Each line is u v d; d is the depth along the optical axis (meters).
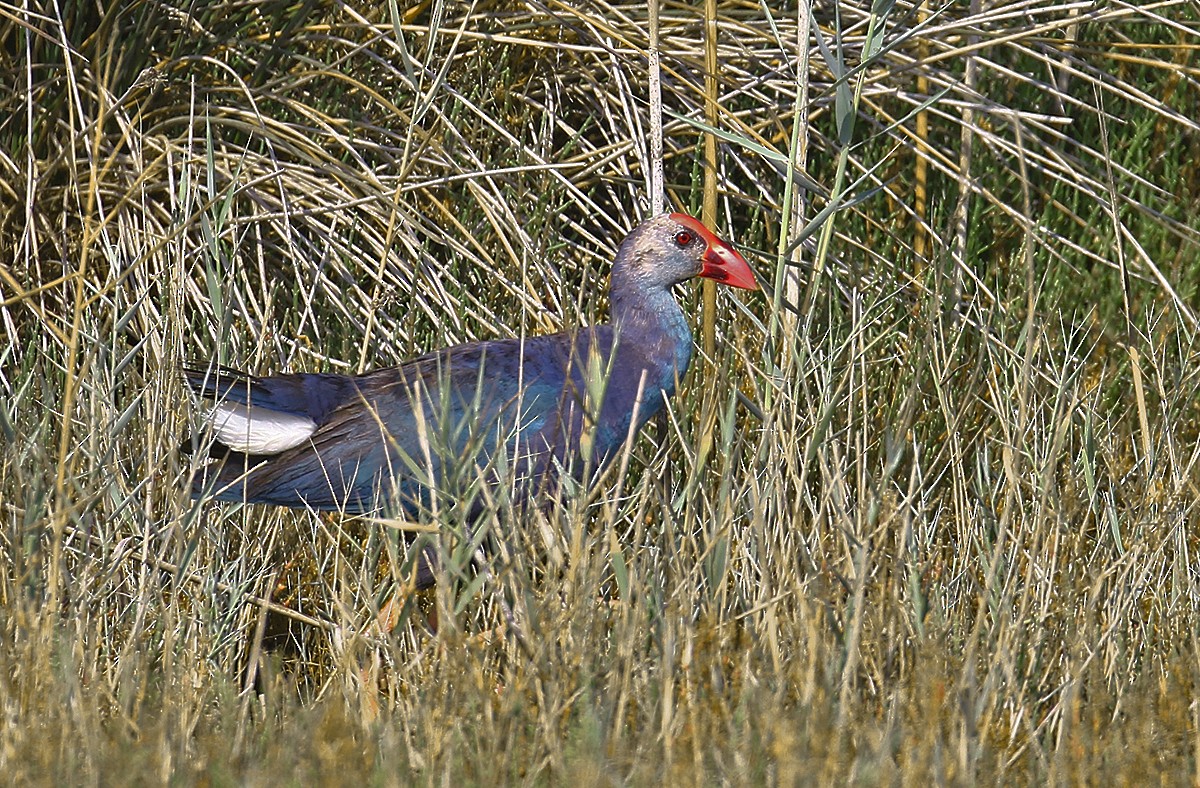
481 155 10.66
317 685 7.96
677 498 7.94
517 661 6.33
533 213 10.41
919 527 7.63
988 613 7.11
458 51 10.83
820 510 7.00
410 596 6.50
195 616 7.05
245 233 9.66
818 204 11.31
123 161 10.12
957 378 9.56
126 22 10.38
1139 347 10.30
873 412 9.38
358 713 6.18
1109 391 10.03
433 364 8.06
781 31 10.79
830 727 5.61
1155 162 12.18
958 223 10.62
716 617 6.54
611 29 9.88
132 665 6.47
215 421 7.93
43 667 6.02
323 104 10.72
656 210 8.97
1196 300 11.60
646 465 8.34
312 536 8.55
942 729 5.93
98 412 7.92
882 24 8.14
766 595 6.56
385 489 7.75
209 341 9.35
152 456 7.60
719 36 10.90
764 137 11.39
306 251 10.17
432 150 10.36
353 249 10.02
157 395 7.95
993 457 9.28
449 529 6.34
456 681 6.07
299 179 9.98
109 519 7.37
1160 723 6.13
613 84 10.97
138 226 10.04
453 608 6.56
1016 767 6.12
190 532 7.55
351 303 9.92
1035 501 7.65
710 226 9.26
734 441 8.41
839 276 10.36
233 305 9.75
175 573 7.11
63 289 9.60
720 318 10.07
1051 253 11.29
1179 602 7.34
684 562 6.89
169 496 7.50
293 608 8.49
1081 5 9.95
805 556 6.85
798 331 8.66
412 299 9.20
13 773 5.25
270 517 8.43
